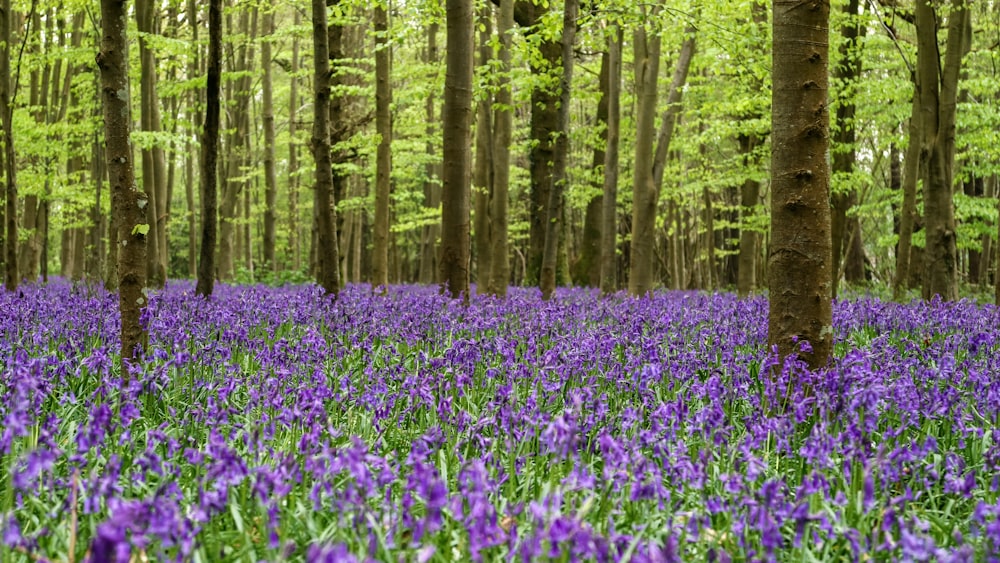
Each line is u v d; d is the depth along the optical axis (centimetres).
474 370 612
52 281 2227
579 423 442
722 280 4491
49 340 715
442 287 1111
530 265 2155
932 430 511
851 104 1795
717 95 2081
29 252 2259
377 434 475
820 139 589
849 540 335
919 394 514
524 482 405
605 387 583
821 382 507
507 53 1469
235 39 1986
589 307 1084
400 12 1499
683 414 437
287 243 4272
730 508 354
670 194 2345
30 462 301
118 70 591
